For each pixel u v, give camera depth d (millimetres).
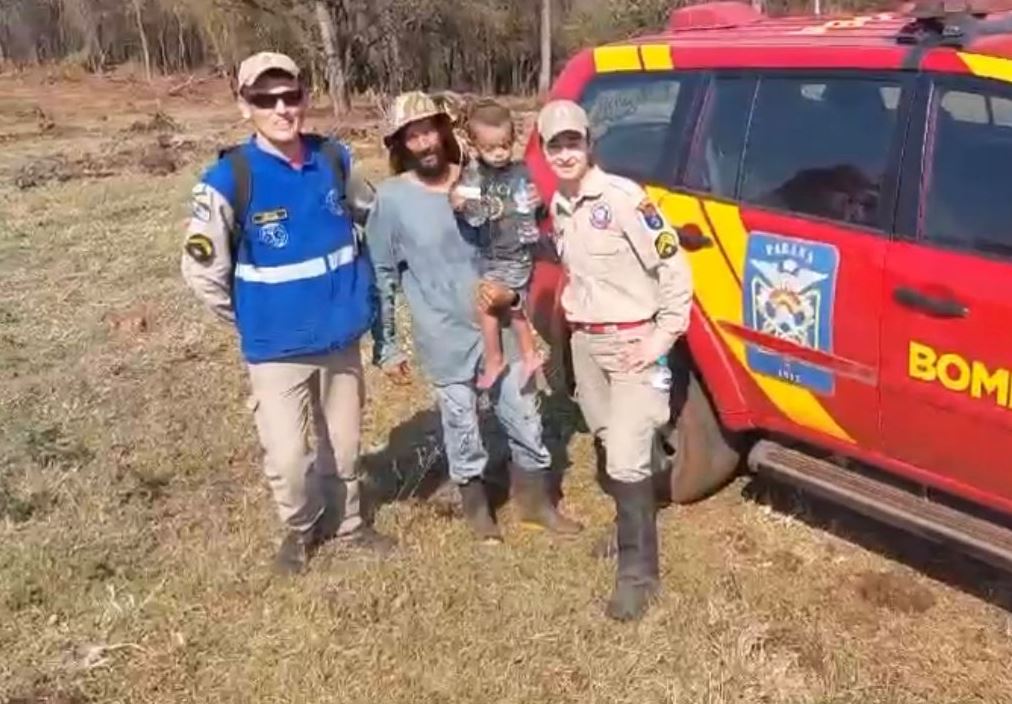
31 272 9570
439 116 4336
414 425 5938
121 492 5273
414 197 4410
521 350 4633
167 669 4004
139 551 4758
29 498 5180
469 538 4758
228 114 30219
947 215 3680
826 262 3994
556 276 5012
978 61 3641
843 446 4184
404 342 7102
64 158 18453
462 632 4094
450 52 38781
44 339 7680
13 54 51250
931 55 3789
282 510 4453
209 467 5574
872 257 3844
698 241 4465
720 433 4738
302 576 4504
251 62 3945
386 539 4719
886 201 3842
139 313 8109
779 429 4430
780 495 4941
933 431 3783
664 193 4617
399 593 4344
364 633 4117
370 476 5391
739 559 4496
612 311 4020
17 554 4672
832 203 4023
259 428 4344
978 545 3658
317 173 4152
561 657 3951
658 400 4109
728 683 3777
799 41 4316
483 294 4418
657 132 4734
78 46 49625
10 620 4297
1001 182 3566
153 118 26688
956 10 3984
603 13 35719
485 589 4355
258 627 4203
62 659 4078
